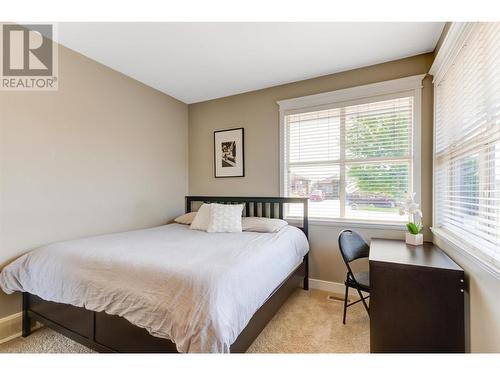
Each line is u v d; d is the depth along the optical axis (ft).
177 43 7.07
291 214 9.82
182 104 11.88
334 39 6.84
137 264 4.74
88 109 7.81
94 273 4.97
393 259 5.32
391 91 8.00
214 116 11.48
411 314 4.85
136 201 9.47
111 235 7.63
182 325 3.73
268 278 5.38
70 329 5.27
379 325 5.07
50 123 6.86
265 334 6.12
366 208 8.50
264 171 10.30
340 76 8.82
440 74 6.62
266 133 10.25
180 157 11.72
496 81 3.79
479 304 4.16
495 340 3.63
